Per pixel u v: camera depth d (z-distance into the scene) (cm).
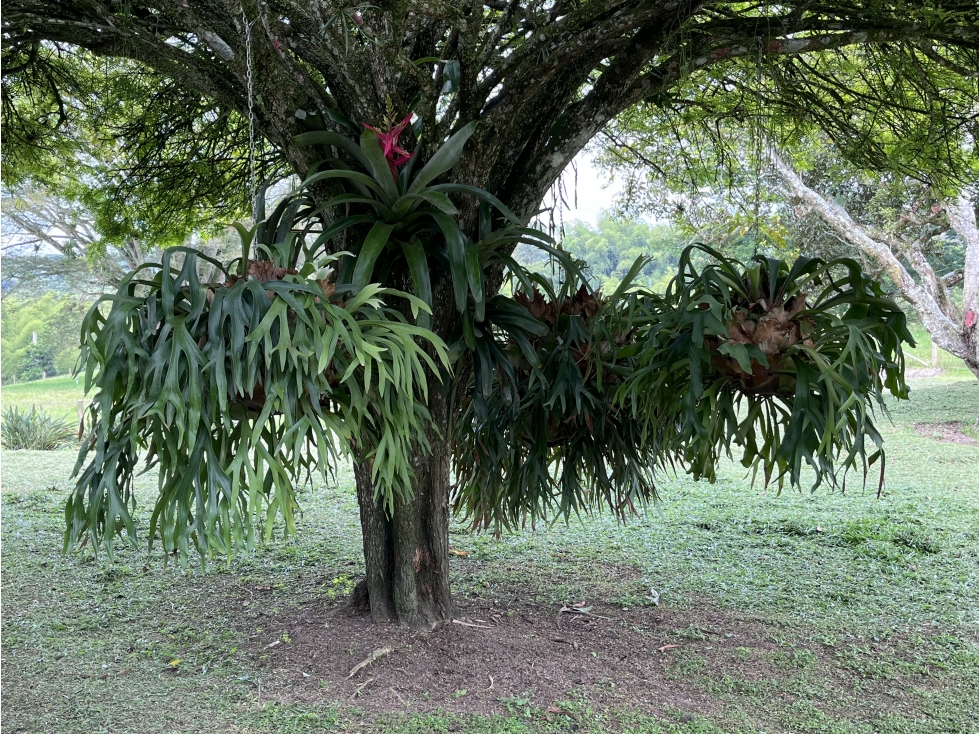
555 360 238
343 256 205
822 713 229
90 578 361
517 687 236
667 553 405
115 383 156
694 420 197
